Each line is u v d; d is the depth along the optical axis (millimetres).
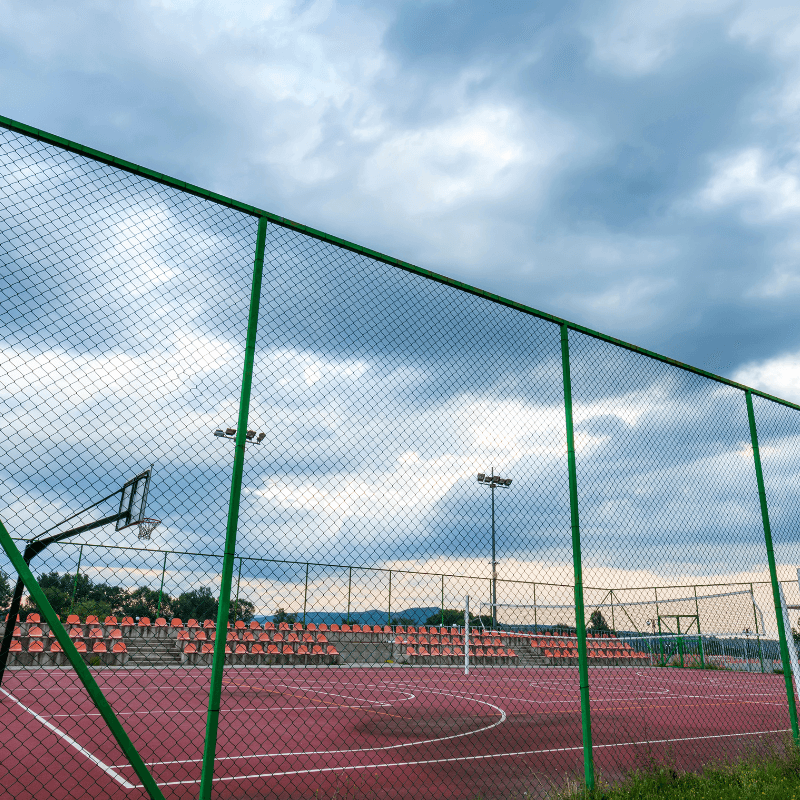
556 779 6703
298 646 21078
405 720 11219
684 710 13695
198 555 5074
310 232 5324
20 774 6469
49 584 15297
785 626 8023
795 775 6461
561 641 27750
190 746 8258
